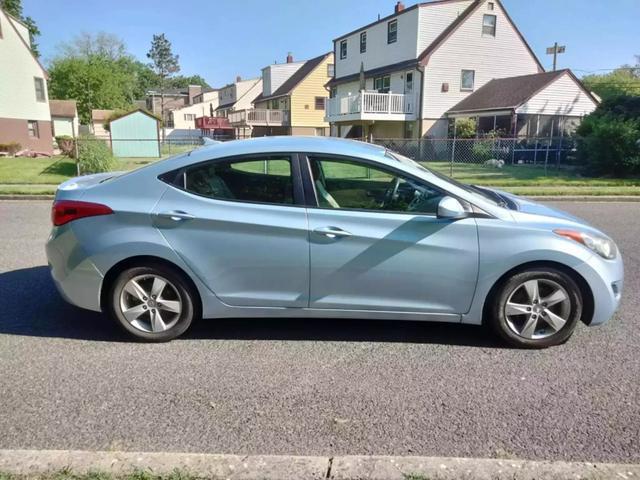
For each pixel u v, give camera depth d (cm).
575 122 2484
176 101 7588
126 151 2828
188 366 339
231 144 376
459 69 2677
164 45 10225
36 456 232
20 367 335
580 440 259
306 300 363
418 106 2662
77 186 383
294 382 318
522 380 321
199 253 358
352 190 363
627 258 622
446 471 224
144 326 374
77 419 275
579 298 359
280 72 4438
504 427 271
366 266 354
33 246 669
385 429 268
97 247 357
